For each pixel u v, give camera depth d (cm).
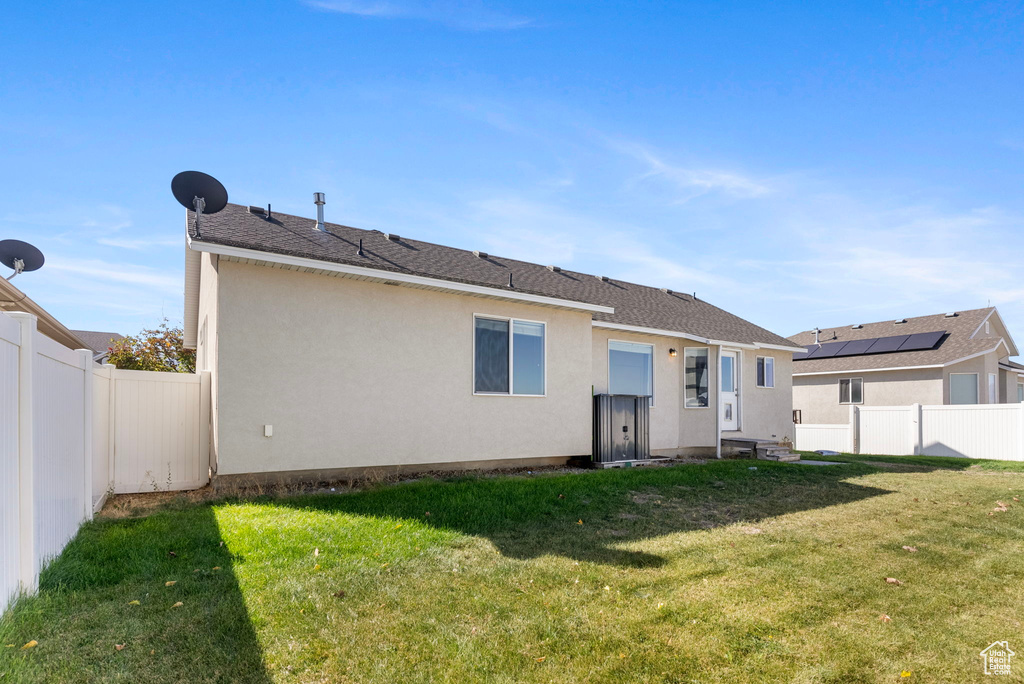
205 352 1104
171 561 510
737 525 715
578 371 1252
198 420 951
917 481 1077
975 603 461
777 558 571
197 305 1349
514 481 953
